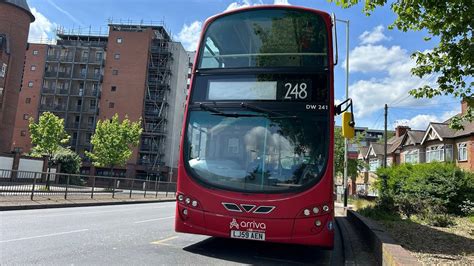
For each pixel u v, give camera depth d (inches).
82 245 317.1
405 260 211.9
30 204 644.1
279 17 330.6
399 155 2075.5
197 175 300.7
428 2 266.7
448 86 308.7
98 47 3169.3
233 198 287.4
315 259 327.6
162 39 3169.3
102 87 3065.9
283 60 315.6
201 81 325.1
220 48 330.3
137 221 526.0
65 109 3110.2
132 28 3314.5
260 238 280.5
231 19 337.7
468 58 274.8
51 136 1706.4
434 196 719.7
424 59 310.3
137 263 262.1
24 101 3154.5
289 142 295.1
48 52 3193.9
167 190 1380.4
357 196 1835.6
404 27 304.0
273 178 288.5
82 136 3061.0
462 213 690.8
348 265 294.4
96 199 901.2
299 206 279.6
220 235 288.7
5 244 306.5
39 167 1692.9
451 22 272.5
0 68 2110.0
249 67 318.3
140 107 3004.4
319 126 296.2
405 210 604.1
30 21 2416.3
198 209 295.0
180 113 3376.0
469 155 1366.9
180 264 267.7
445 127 1566.2
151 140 3031.5
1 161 1519.4
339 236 488.1
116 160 2062.0
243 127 304.7
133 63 3063.5
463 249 314.3
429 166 808.9
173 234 408.5
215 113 313.1
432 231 422.3
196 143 310.5
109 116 3014.3
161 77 3132.4
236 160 298.4
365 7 288.8
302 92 305.4
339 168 1811.0
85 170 2965.1
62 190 810.2
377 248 298.8
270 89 309.3
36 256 268.7
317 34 321.4
